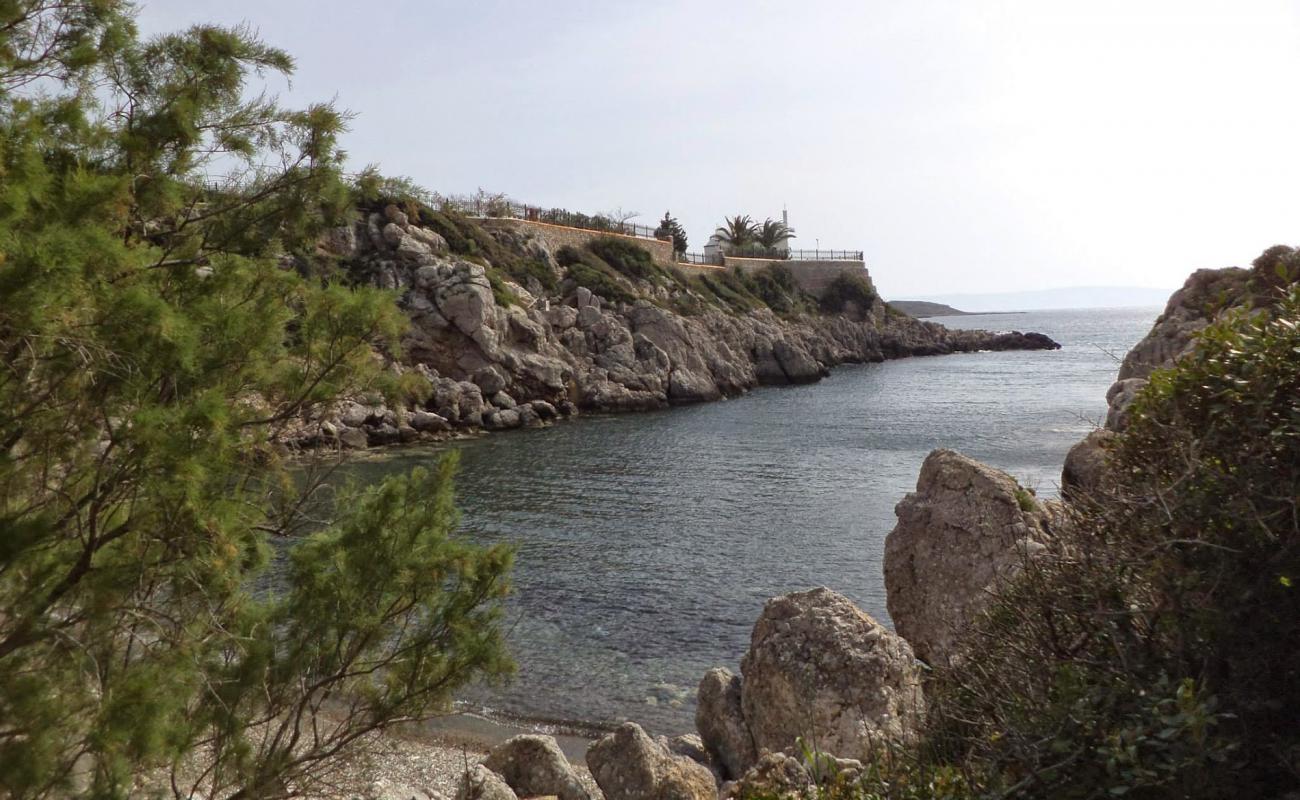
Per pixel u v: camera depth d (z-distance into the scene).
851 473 34.44
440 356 50.53
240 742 5.59
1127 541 4.03
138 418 4.34
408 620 6.50
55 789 4.24
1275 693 3.41
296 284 5.84
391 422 42.00
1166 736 3.20
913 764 4.74
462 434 46.16
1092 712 3.61
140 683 4.38
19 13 5.30
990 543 9.29
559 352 58.12
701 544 23.58
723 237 115.31
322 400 5.65
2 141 4.67
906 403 59.38
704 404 62.84
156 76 6.18
